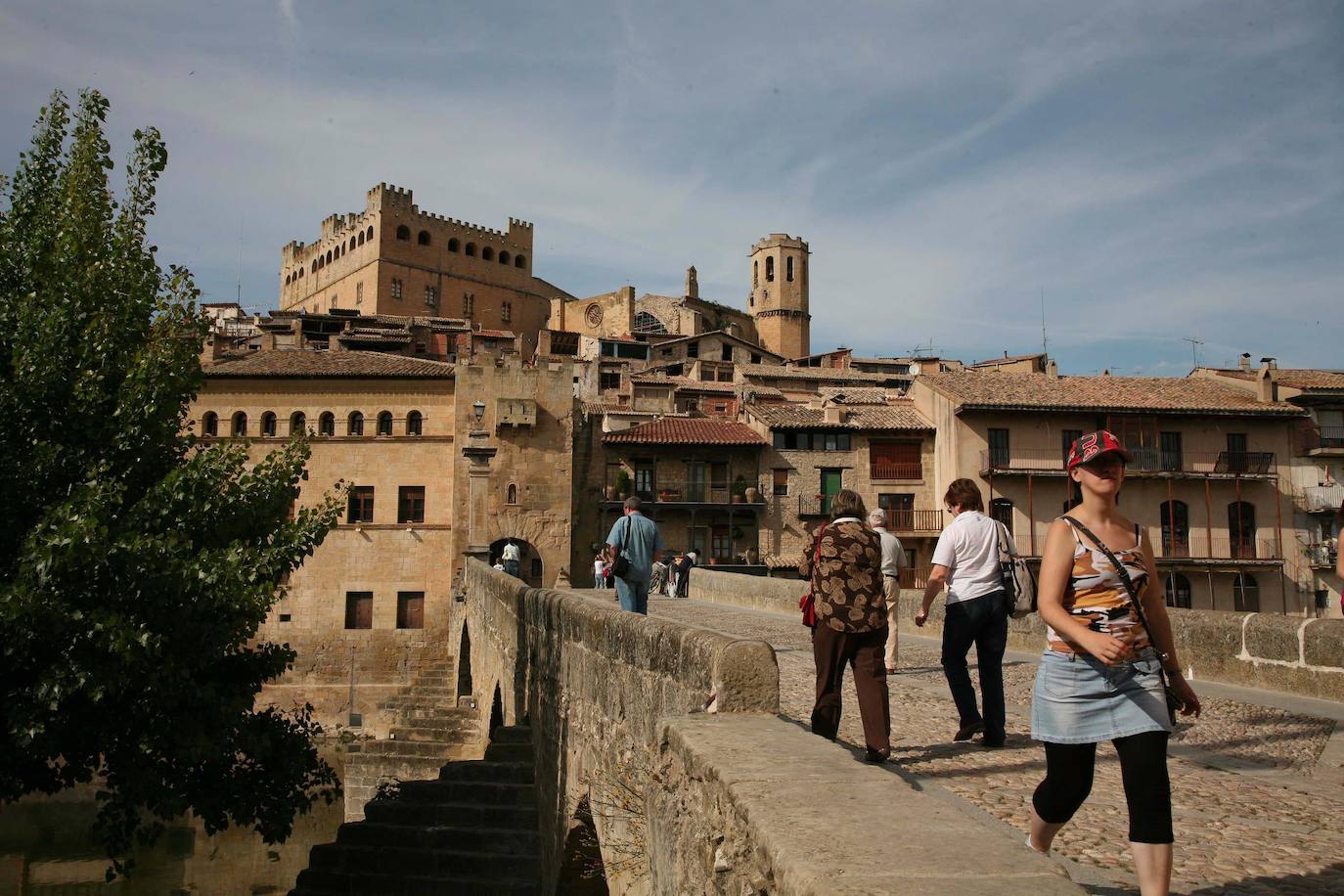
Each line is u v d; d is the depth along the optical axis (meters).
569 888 12.11
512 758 18.52
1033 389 59.62
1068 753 4.45
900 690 11.38
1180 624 13.23
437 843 17.52
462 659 39.75
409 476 54.38
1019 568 8.23
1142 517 57.19
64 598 16.02
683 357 96.56
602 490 58.53
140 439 19.38
